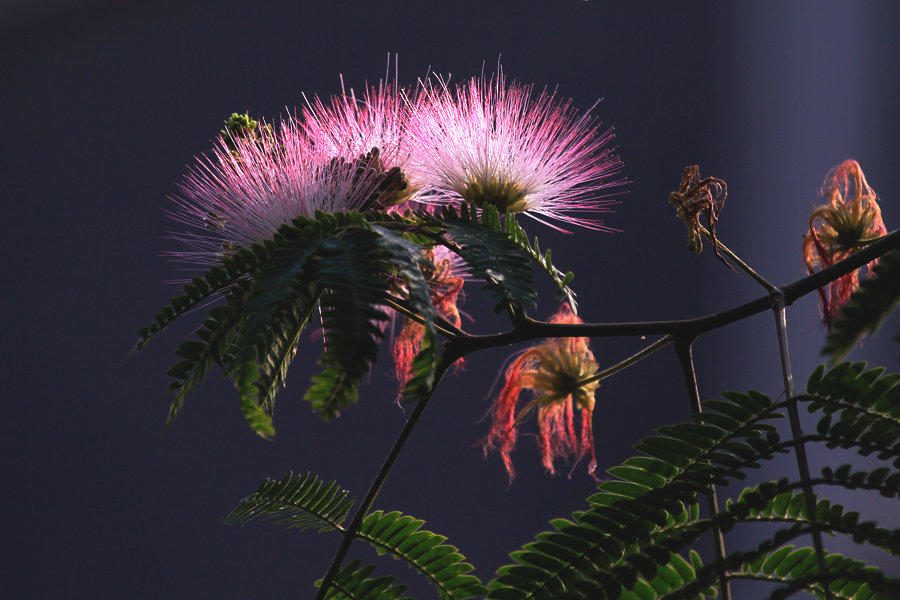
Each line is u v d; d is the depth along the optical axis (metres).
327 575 1.04
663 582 1.03
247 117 1.08
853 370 1.01
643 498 1.02
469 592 1.06
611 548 1.02
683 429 1.02
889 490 0.99
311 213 1.06
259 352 1.04
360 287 0.99
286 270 1.00
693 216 1.07
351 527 1.04
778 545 0.99
